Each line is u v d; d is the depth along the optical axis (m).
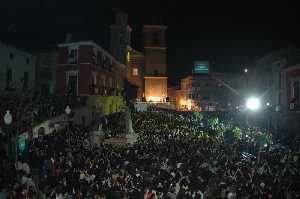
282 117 52.72
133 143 31.91
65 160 22.88
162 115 53.78
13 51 47.88
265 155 26.44
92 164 21.88
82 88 50.41
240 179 18.92
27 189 16.67
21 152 26.30
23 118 31.83
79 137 32.44
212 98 87.88
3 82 45.53
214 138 36.50
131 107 64.19
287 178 19.38
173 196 17.00
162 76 82.38
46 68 54.62
